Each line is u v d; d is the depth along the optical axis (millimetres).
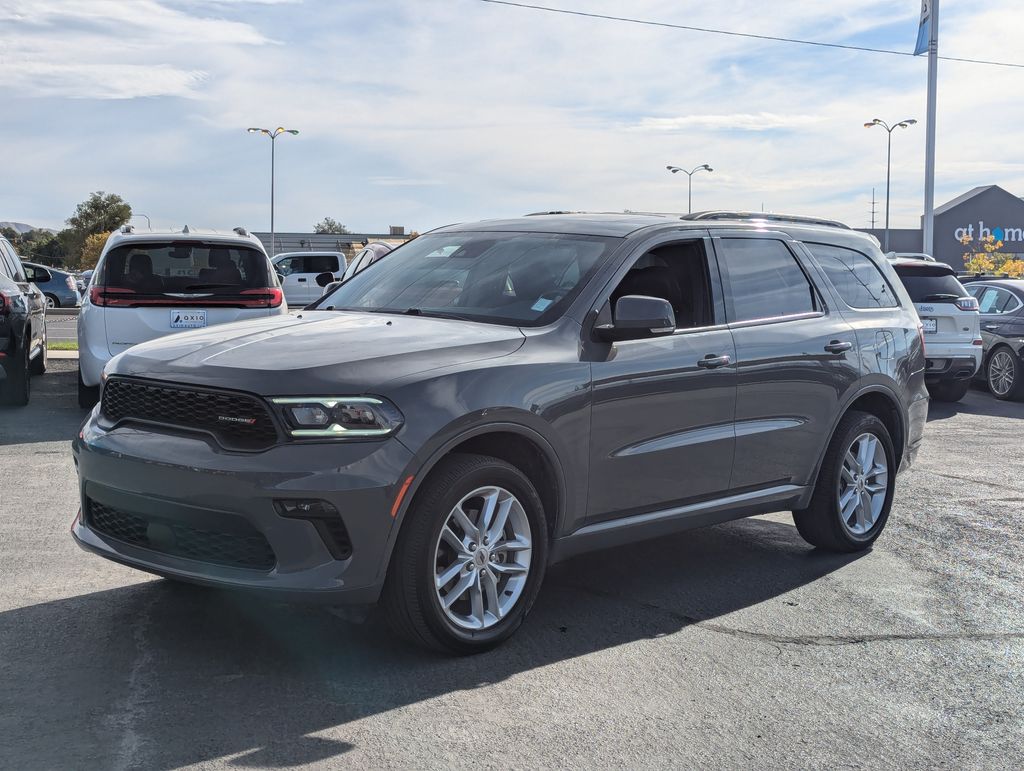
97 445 4062
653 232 5012
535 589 4297
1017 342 13992
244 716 3475
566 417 4305
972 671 4215
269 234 67688
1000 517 6938
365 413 3750
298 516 3666
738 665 4172
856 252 6270
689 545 6051
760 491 5387
